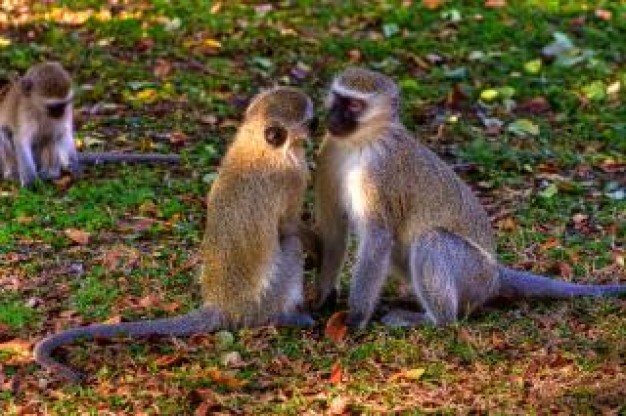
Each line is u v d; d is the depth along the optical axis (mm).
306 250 12562
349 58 20328
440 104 18703
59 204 15297
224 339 11734
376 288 12133
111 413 10586
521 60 20234
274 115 11898
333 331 11852
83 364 11359
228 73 19609
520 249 14000
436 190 12359
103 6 22188
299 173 12055
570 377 11047
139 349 11633
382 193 12133
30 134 16281
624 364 11242
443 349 11539
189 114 18219
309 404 10648
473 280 12406
